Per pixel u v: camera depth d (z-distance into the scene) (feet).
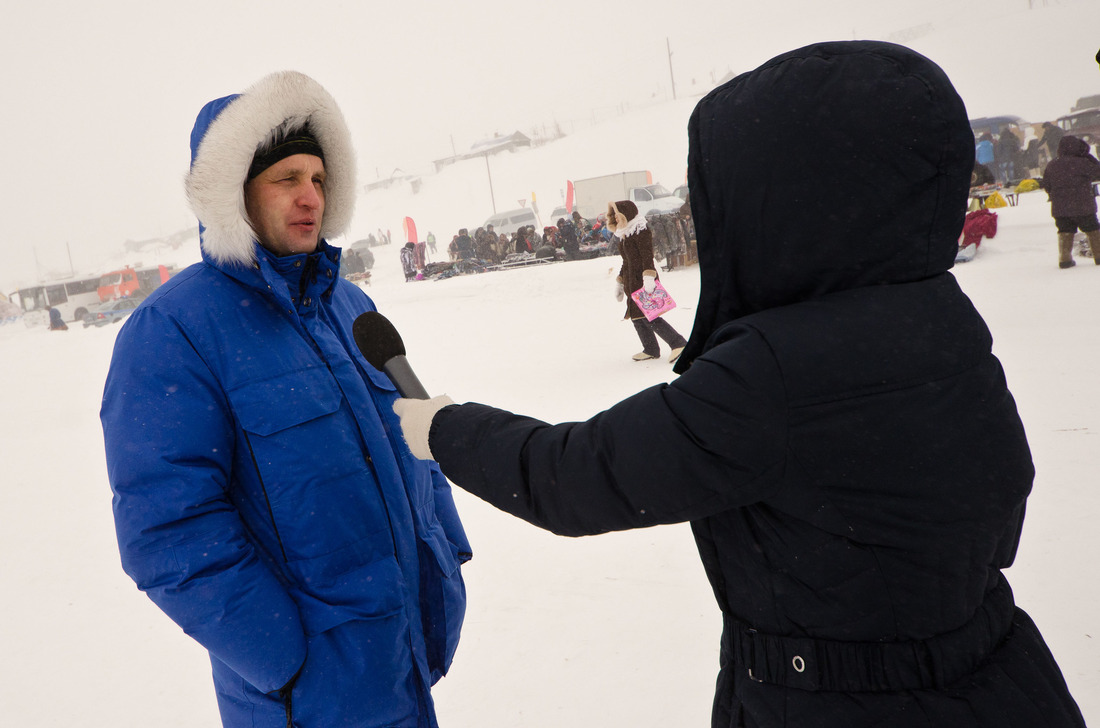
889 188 3.47
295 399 5.18
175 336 4.93
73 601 12.33
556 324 36.96
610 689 8.25
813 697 3.57
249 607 4.76
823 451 3.41
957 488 3.53
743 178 3.64
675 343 23.91
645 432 3.48
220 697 5.45
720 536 3.87
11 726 8.96
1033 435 13.85
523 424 3.94
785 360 3.40
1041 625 8.34
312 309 5.64
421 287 66.69
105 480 19.57
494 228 102.73
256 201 5.44
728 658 4.00
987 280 31.86
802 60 3.61
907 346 3.50
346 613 5.17
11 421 30.01
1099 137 88.17
